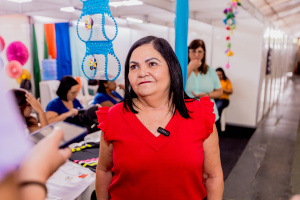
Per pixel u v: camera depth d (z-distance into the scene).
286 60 12.67
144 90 0.89
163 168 0.88
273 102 8.34
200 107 0.96
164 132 0.89
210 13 4.93
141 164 0.88
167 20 4.34
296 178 3.25
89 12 1.15
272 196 2.83
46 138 0.45
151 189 0.90
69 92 2.59
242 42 5.39
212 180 1.03
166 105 0.96
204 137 0.95
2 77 0.26
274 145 4.50
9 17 3.53
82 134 0.57
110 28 1.13
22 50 3.76
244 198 2.79
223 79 4.99
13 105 0.27
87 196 1.46
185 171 0.88
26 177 0.36
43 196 0.37
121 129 0.93
